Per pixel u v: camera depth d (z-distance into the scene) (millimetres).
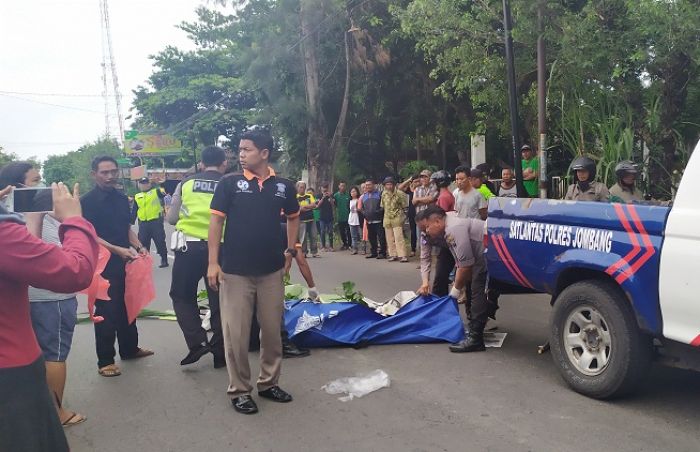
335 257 13688
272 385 4469
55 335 4020
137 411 4352
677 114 8633
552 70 9062
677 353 3773
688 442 3578
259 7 19109
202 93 39406
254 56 19391
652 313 3771
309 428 3945
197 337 5270
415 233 12797
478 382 4734
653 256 3752
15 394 1998
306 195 13531
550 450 3523
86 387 4910
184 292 5266
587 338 4352
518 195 9023
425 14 10250
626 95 8828
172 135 39844
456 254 5504
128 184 48906
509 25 9000
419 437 3758
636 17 7727
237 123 36531
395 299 6762
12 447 1989
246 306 4262
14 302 2021
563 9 8945
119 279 5418
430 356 5465
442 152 20875
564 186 11031
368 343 5836
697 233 3523
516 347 5684
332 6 17703
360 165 21625
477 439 3701
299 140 20703
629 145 8250
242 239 4203
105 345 5172
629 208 3928
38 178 3943
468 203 8008
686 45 7613
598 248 4121
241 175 4289
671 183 8500
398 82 18391
